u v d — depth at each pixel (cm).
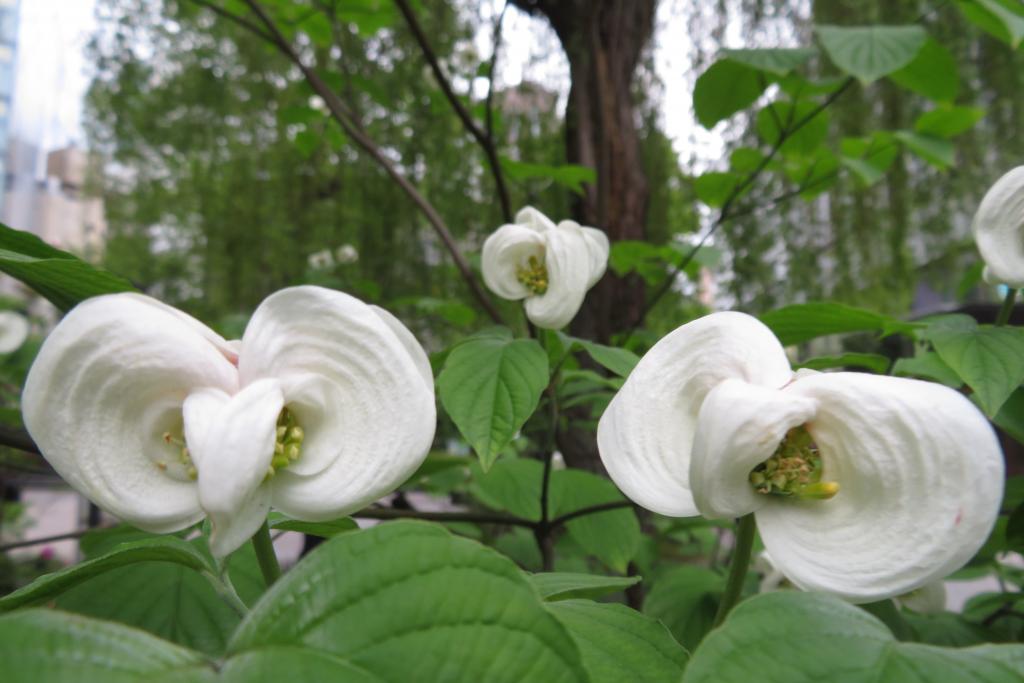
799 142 58
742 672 13
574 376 46
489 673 12
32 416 14
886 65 44
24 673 11
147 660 11
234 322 71
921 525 14
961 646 35
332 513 15
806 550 15
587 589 22
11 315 85
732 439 14
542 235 36
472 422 30
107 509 14
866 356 34
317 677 12
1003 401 26
